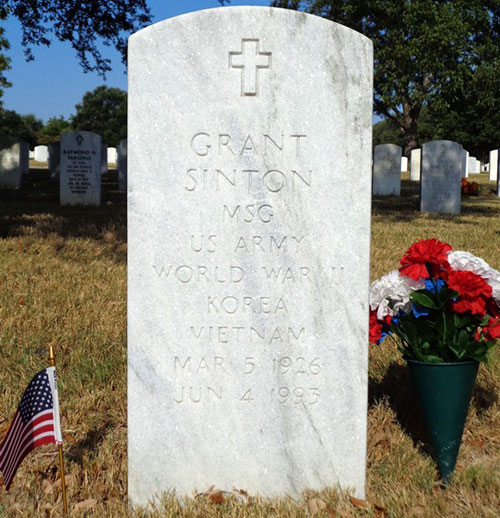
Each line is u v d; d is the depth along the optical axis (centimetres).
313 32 106
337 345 110
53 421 107
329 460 112
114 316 190
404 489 110
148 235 108
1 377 149
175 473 111
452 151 542
